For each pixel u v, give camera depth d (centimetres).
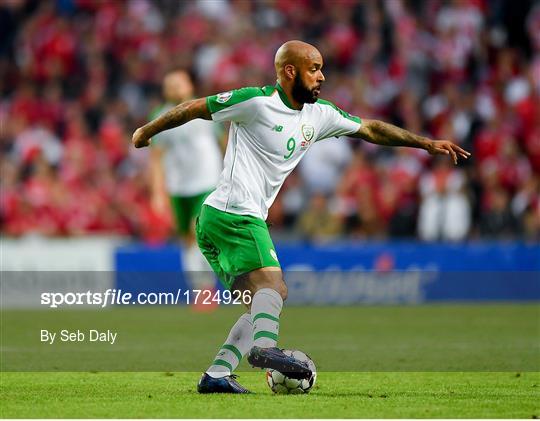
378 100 7075
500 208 6006
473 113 6631
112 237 6206
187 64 7344
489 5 7481
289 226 6341
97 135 6869
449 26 7388
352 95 7006
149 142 2125
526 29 7388
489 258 5706
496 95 7050
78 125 6756
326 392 2281
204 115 2128
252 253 2108
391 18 7481
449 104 6756
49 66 7344
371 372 2731
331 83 7119
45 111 6956
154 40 7450
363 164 6278
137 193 6353
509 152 6400
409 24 7475
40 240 5525
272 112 2128
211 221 2164
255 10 7638
